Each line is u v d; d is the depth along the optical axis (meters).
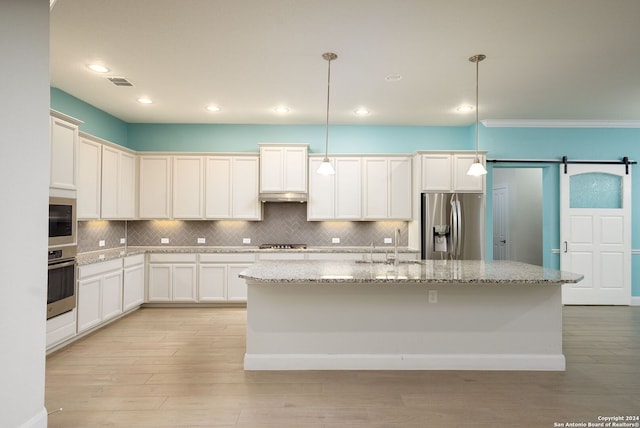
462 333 3.17
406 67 3.63
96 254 4.79
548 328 3.17
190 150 5.82
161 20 2.78
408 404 2.56
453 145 5.91
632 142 5.66
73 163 3.68
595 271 5.57
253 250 5.36
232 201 5.53
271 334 3.15
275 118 5.50
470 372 3.10
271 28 2.90
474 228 5.14
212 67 3.64
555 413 2.45
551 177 5.65
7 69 1.94
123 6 2.60
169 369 3.13
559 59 3.45
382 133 5.90
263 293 3.16
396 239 3.62
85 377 2.97
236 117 5.46
